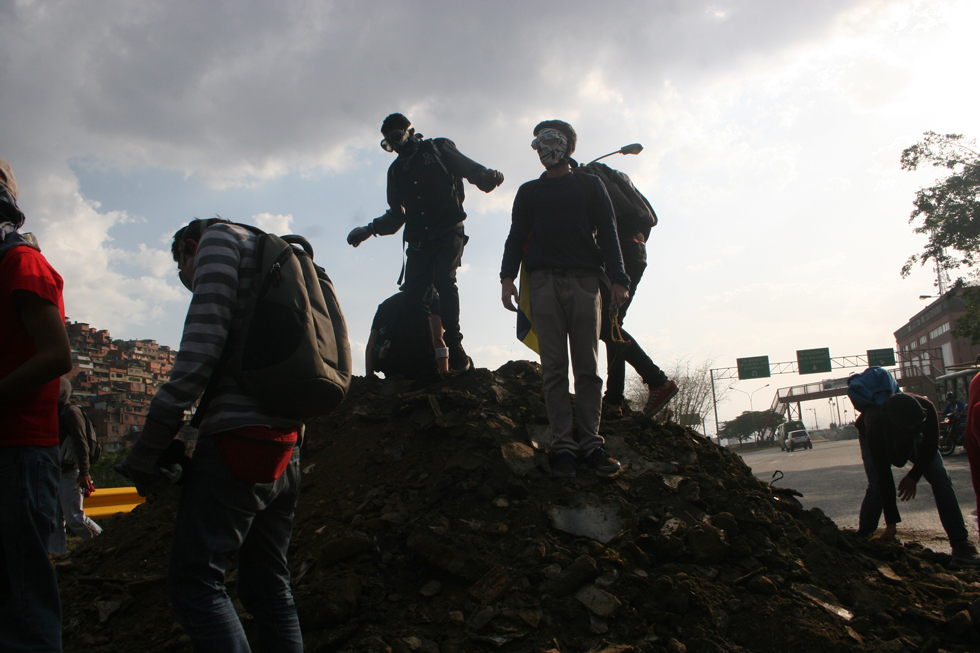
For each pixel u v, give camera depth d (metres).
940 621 2.49
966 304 24.05
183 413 1.63
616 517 2.90
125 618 2.68
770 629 2.36
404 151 4.36
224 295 1.72
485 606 2.40
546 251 3.30
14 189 2.03
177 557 1.64
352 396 4.25
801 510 3.30
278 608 1.91
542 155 3.42
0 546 1.73
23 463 1.78
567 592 2.46
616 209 3.95
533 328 3.47
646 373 3.94
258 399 1.73
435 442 3.42
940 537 4.72
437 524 2.76
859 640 2.34
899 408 3.71
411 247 4.43
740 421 88.19
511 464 3.10
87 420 5.34
